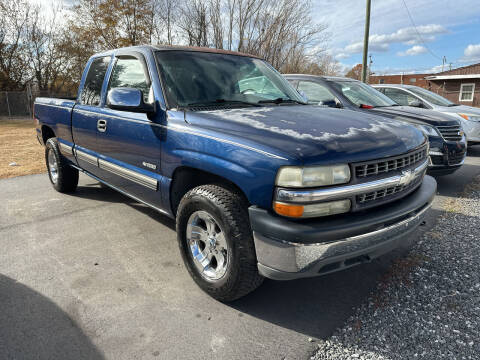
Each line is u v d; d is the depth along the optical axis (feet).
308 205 6.39
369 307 8.07
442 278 9.23
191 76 10.02
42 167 22.25
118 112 10.86
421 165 8.43
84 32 74.59
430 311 7.87
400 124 8.89
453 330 7.22
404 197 8.02
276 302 8.29
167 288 8.75
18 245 11.02
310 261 6.42
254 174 6.79
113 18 71.15
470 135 25.03
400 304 8.16
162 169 9.20
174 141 8.61
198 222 8.57
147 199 10.39
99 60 12.97
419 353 6.59
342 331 7.25
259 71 11.63
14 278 9.10
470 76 84.79
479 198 15.97
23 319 7.48
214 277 8.13
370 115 9.39
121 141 10.68
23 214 13.75
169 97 9.36
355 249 6.75
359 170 6.83
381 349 6.72
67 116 13.88
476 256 10.34
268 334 7.16
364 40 53.57
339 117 8.59
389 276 9.41
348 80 19.76
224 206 7.36
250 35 45.78
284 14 45.29
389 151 7.35
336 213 6.69
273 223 6.51
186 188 9.18
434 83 92.79
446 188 17.85
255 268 7.37
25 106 73.20
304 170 6.33
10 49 79.41
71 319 7.51
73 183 16.19
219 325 7.41
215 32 45.42
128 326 7.32
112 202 15.25
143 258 10.27
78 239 11.51
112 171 11.54
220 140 7.54
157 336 7.04
